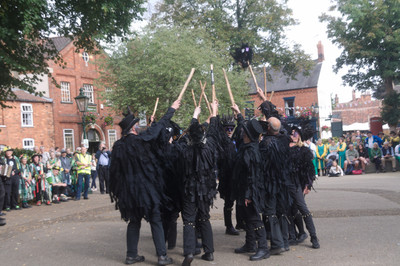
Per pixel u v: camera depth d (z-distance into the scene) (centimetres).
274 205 499
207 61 2045
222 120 605
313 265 439
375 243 519
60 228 767
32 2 981
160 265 471
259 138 531
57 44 2964
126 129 493
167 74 1955
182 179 475
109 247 581
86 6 1145
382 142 1839
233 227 630
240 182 489
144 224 775
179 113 2000
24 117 2648
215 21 2678
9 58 1047
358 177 1588
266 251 482
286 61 3006
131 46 2108
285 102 4225
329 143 1872
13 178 1173
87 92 3095
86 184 1362
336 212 761
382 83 3219
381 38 2762
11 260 534
